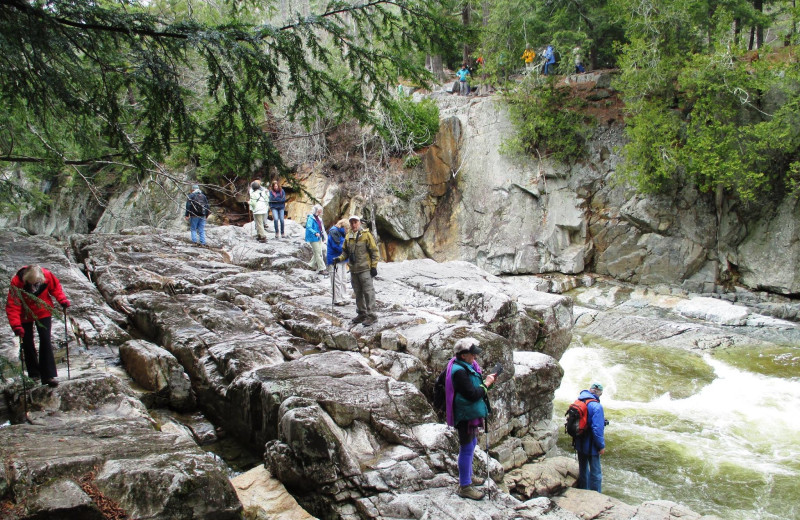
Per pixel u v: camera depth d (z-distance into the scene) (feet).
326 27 18.38
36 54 16.25
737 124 67.72
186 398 25.61
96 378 21.80
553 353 38.50
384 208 82.94
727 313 62.49
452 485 18.35
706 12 73.56
